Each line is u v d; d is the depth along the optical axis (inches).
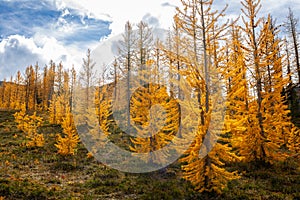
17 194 376.5
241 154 597.3
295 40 1164.5
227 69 396.2
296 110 1107.9
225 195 382.6
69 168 609.9
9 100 2544.3
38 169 599.2
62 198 375.9
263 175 498.0
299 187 416.8
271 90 609.3
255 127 578.6
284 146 808.3
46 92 2421.3
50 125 1375.5
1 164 613.0
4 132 1179.3
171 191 408.8
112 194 413.4
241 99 616.1
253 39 594.2
